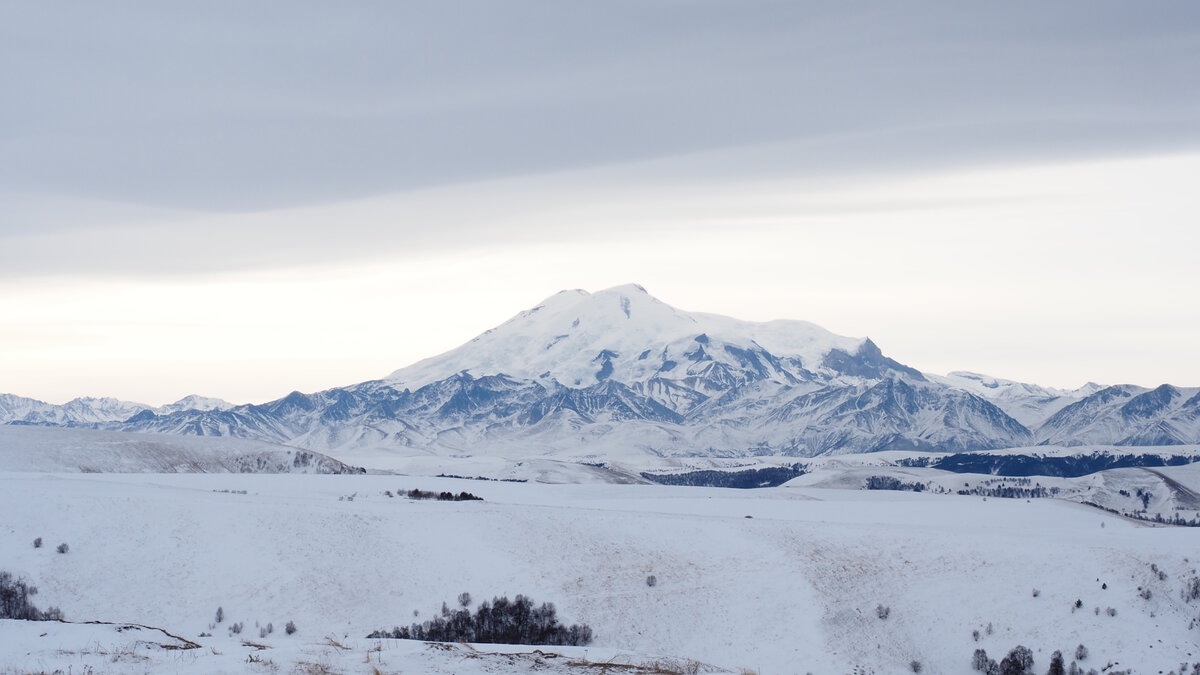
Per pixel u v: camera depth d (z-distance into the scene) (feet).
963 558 338.54
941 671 284.82
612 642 285.43
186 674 145.28
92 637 178.09
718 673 171.12
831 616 301.84
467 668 155.74
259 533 338.75
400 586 312.09
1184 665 276.82
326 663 154.20
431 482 630.74
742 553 341.82
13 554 306.96
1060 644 288.51
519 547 339.98
